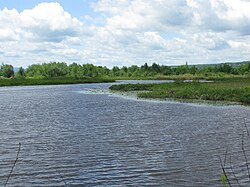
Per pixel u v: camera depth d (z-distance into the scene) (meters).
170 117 26.67
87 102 41.91
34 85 108.44
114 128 21.78
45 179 11.67
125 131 20.59
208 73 140.62
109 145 16.69
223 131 19.98
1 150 15.93
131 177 11.72
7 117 28.28
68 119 26.53
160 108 33.41
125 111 31.39
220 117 26.19
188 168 12.61
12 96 55.50
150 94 47.41
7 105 39.47
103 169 12.70
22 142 17.72
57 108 35.34
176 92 45.75
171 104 37.25
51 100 46.38
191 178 11.48
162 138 18.20
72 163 13.55
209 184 10.86
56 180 11.54
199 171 12.23
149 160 13.80
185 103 37.94
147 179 11.48
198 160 13.67
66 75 163.00
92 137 18.86
